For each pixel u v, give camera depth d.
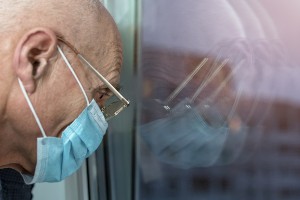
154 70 1.25
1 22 0.81
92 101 0.92
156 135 1.28
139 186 1.34
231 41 1.09
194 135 1.20
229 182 1.15
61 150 0.93
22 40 0.81
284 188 1.05
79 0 0.88
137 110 1.30
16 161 0.97
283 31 1.00
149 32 1.24
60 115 0.90
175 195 1.26
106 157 1.41
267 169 1.08
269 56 1.03
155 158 1.30
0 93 0.83
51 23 0.83
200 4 1.13
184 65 1.19
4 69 0.82
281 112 1.04
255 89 1.07
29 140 0.92
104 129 0.99
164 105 1.25
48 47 0.82
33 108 0.86
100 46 0.89
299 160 1.02
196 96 1.18
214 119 1.16
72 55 0.86
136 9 1.26
